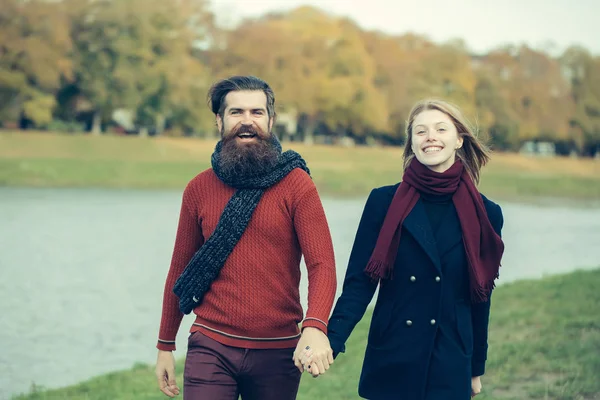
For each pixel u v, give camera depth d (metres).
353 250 3.34
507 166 80.25
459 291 3.21
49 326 9.82
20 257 16.64
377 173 64.69
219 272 3.23
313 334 3.06
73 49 70.38
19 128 69.56
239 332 3.20
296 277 3.30
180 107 74.19
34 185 44.66
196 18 81.94
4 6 66.44
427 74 92.94
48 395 6.26
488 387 5.87
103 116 72.81
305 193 3.22
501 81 100.19
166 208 32.59
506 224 32.50
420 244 3.16
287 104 80.81
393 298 3.23
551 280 11.87
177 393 3.48
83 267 15.41
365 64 85.94
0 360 8.07
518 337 7.59
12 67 67.00
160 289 12.94
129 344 8.94
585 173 83.44
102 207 32.28
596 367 6.39
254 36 82.81
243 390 3.31
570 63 103.81
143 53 71.19
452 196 3.23
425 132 3.22
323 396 5.83
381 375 3.24
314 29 92.50
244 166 3.17
